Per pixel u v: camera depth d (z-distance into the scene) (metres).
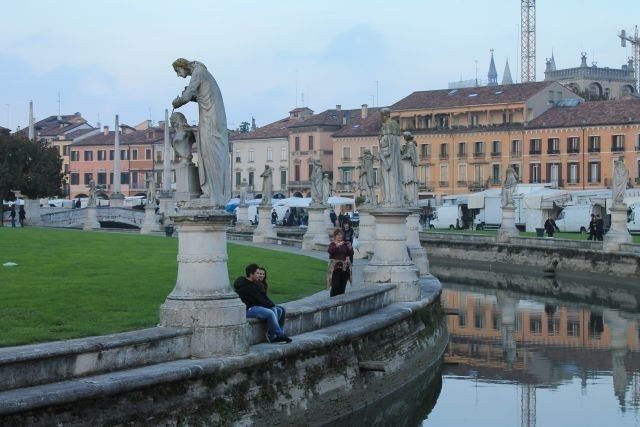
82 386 16.05
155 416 17.39
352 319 27.02
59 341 18.89
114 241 52.56
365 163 57.44
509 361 34.75
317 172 60.78
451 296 55.97
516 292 58.00
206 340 19.28
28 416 15.19
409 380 28.78
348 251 29.91
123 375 17.14
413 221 42.47
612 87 186.75
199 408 18.44
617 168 61.62
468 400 28.70
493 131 129.38
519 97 129.00
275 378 20.89
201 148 19.59
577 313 47.88
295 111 160.12
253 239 70.06
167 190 104.50
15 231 61.00
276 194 142.00
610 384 30.94
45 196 101.06
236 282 21.83
